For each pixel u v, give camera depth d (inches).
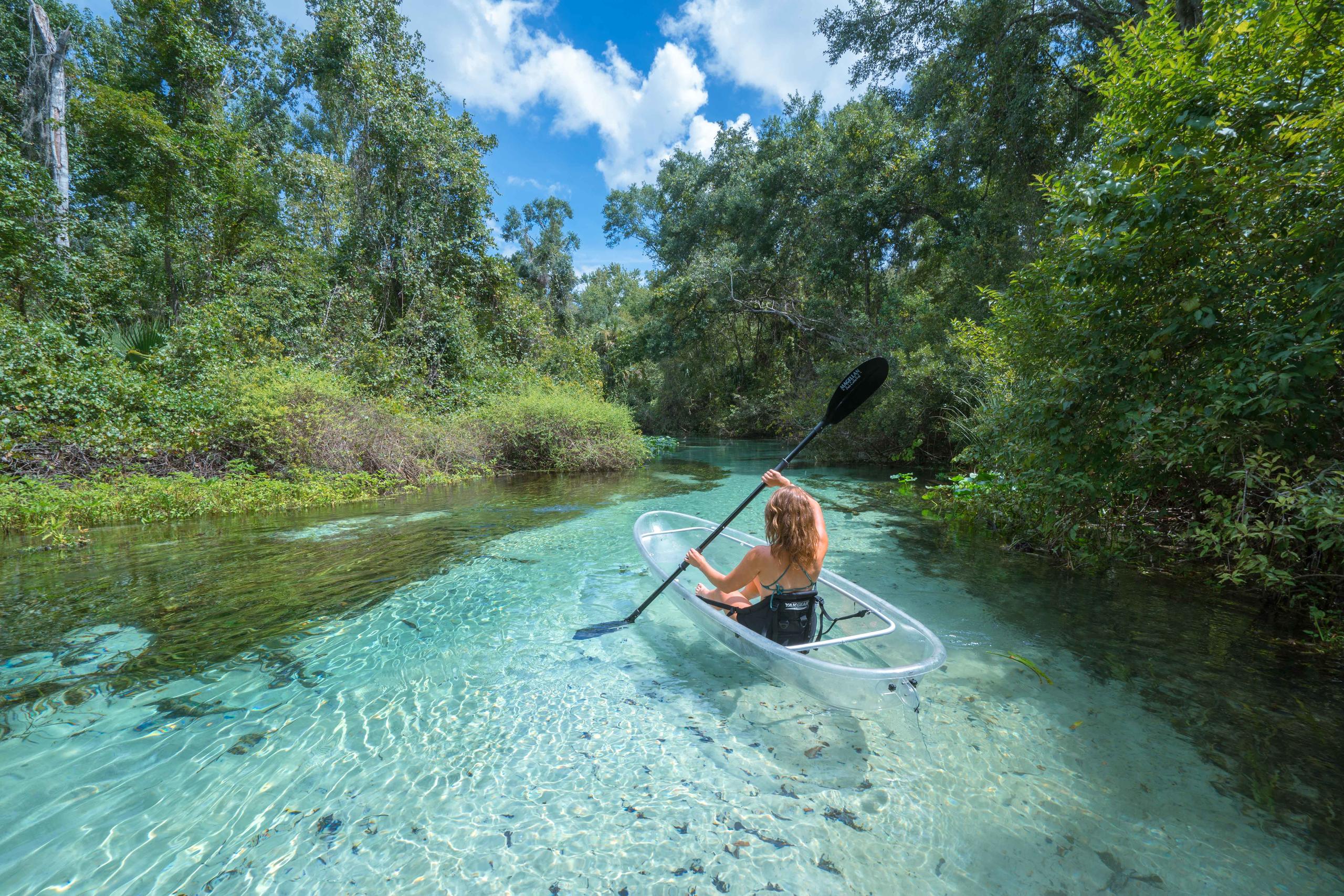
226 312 388.8
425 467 384.8
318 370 416.5
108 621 133.2
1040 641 122.3
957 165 517.0
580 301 1517.0
